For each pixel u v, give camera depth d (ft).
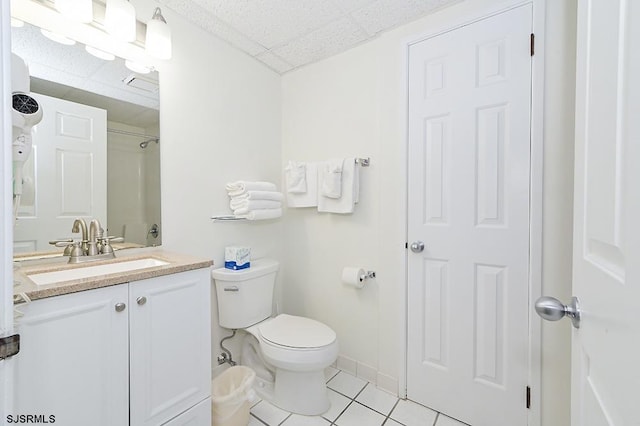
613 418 1.41
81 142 4.15
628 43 1.34
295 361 4.63
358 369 6.15
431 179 5.14
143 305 3.36
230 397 4.42
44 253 3.80
